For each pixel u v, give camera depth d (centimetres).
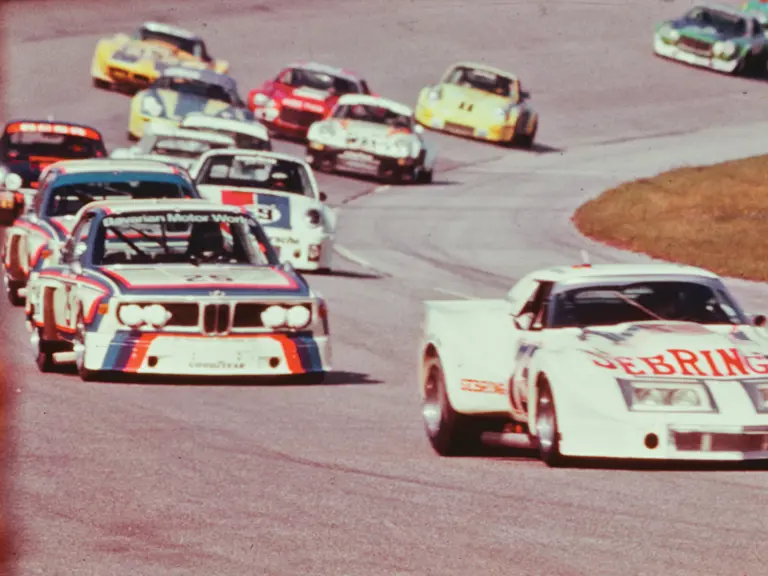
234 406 4106
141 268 4516
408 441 3762
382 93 14238
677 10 18275
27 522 2678
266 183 7412
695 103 15338
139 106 10438
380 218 9706
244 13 16238
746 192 10775
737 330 3466
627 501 2931
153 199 4969
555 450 3259
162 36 12575
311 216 7256
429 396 3759
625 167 12606
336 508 2866
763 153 13550
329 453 3497
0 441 3434
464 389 3556
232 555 2494
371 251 8375
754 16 16850
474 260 8181
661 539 2617
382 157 10944
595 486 3081
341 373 4878
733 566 2433
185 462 3284
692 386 3170
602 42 16850
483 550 2547
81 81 12694
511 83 13362
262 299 4338
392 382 4744
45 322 4609
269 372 4347
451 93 13162
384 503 2923
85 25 14850
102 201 4906
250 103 12062
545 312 3556
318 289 6869
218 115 10262
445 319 3728
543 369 3300
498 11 17450
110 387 4303
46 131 7700
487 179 11650
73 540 2566
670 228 9394
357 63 15000
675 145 13775
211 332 4297
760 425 3116
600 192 11275
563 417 3203
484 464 3431
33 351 4847
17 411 3853
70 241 4809
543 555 2514
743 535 2642
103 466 3197
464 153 12712
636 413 3131
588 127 14250
